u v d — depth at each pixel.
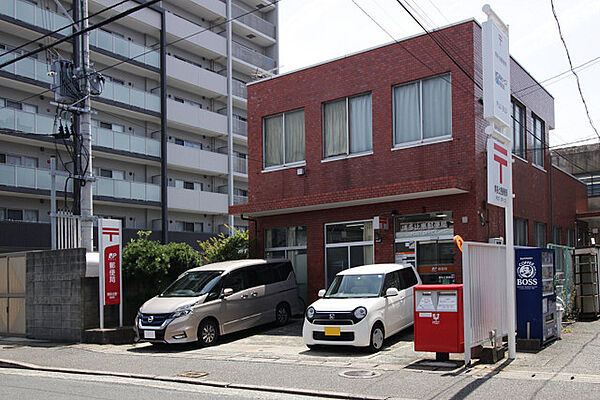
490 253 10.06
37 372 10.95
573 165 33.28
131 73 33.75
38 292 15.73
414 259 14.94
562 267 14.87
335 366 9.67
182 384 9.05
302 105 17.64
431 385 7.95
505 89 9.84
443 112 15.01
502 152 9.52
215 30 40.88
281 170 17.97
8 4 26.34
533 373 8.42
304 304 17.08
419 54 15.38
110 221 14.72
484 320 9.59
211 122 37.91
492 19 9.43
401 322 12.02
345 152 16.73
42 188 27.11
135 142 32.09
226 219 39.41
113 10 32.25
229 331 13.43
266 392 8.23
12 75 26.31
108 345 13.87
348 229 16.38
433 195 14.44
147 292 15.95
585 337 11.86
